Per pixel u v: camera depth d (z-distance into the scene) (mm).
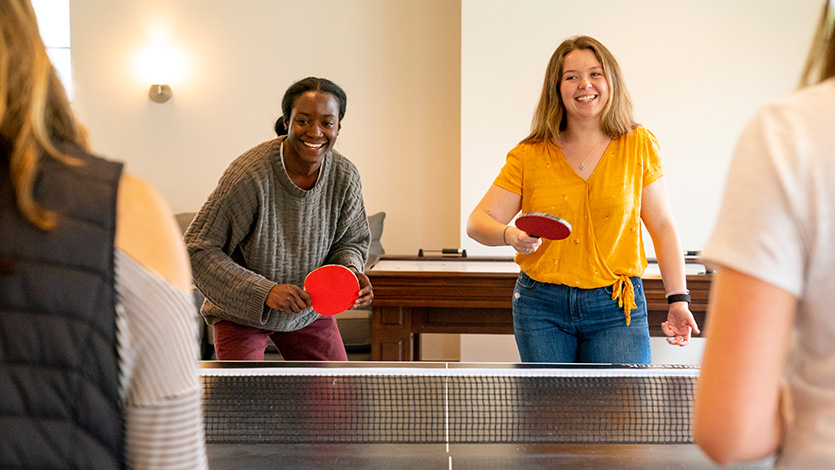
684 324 2252
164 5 5816
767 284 688
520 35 4988
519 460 1462
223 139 5887
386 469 1420
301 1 5754
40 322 703
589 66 2160
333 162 2418
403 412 1676
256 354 2453
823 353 712
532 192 2312
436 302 3557
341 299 2254
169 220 804
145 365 761
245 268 2342
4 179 721
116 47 5863
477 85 5035
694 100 4926
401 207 5840
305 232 2418
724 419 706
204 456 819
